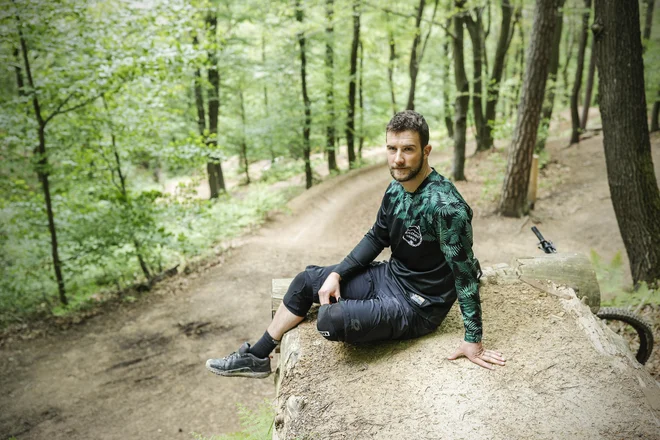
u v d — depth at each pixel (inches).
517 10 624.7
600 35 184.4
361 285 100.9
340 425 80.1
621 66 181.8
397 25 621.9
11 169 294.8
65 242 320.5
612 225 360.5
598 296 122.0
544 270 122.8
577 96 596.1
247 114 869.2
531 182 412.5
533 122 378.9
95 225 314.5
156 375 233.3
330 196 589.3
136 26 284.0
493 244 357.1
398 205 90.0
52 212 306.7
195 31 309.4
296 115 683.4
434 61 830.5
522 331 101.3
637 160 188.1
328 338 93.4
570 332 100.3
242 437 129.1
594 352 93.9
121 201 331.0
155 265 381.1
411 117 81.8
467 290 86.1
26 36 255.3
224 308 296.5
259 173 981.8
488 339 99.0
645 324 134.6
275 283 125.0
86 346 263.4
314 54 679.1
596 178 470.9
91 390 223.1
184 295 319.6
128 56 278.7
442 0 660.1
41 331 283.9
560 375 87.8
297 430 80.1
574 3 553.6
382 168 709.9
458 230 81.8
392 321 92.7
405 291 95.1
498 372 88.7
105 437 192.5
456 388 85.6
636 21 178.7
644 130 187.2
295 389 89.2
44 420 203.5
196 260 381.7
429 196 84.0
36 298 327.6
